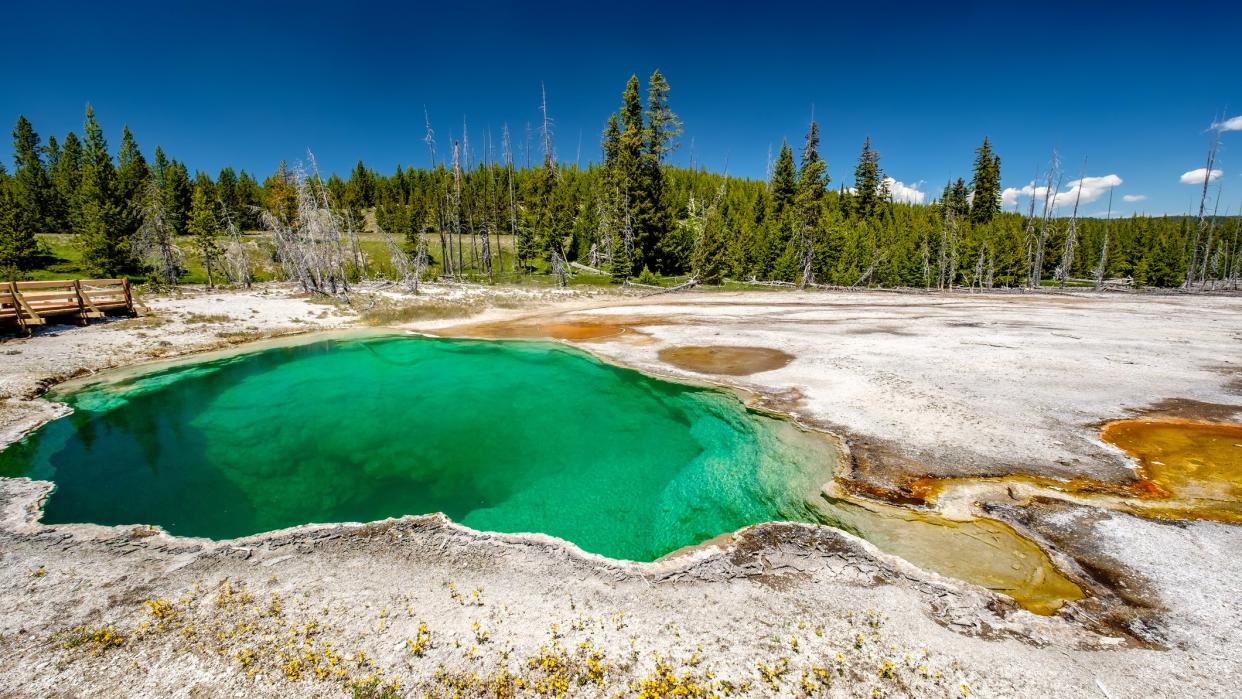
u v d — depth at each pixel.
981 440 10.51
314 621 5.38
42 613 5.49
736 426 12.21
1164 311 28.27
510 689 4.57
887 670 4.79
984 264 56.16
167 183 60.69
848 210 75.00
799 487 9.30
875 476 9.38
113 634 5.17
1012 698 4.50
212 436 12.41
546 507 9.23
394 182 84.12
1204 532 7.23
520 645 5.08
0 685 4.54
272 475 10.48
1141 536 7.20
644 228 49.19
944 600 5.84
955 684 4.65
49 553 6.65
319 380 17.02
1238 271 74.06
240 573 6.22
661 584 6.10
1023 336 20.39
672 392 14.89
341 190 82.75
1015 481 8.89
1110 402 12.38
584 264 58.59
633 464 10.82
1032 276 63.31
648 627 5.38
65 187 57.22
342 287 37.50
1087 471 9.12
